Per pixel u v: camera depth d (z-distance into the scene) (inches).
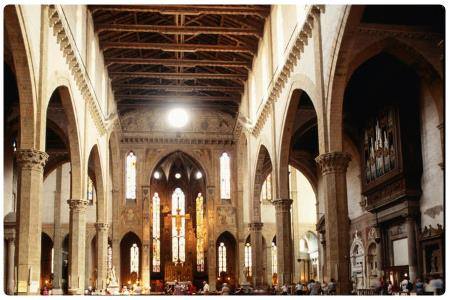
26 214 802.2
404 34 902.4
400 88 1091.9
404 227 1139.9
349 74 906.1
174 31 1423.5
